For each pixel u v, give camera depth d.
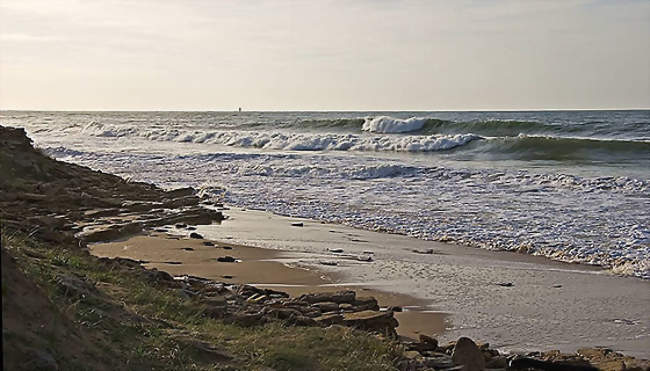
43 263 6.95
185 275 11.55
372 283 11.63
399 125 50.59
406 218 17.91
